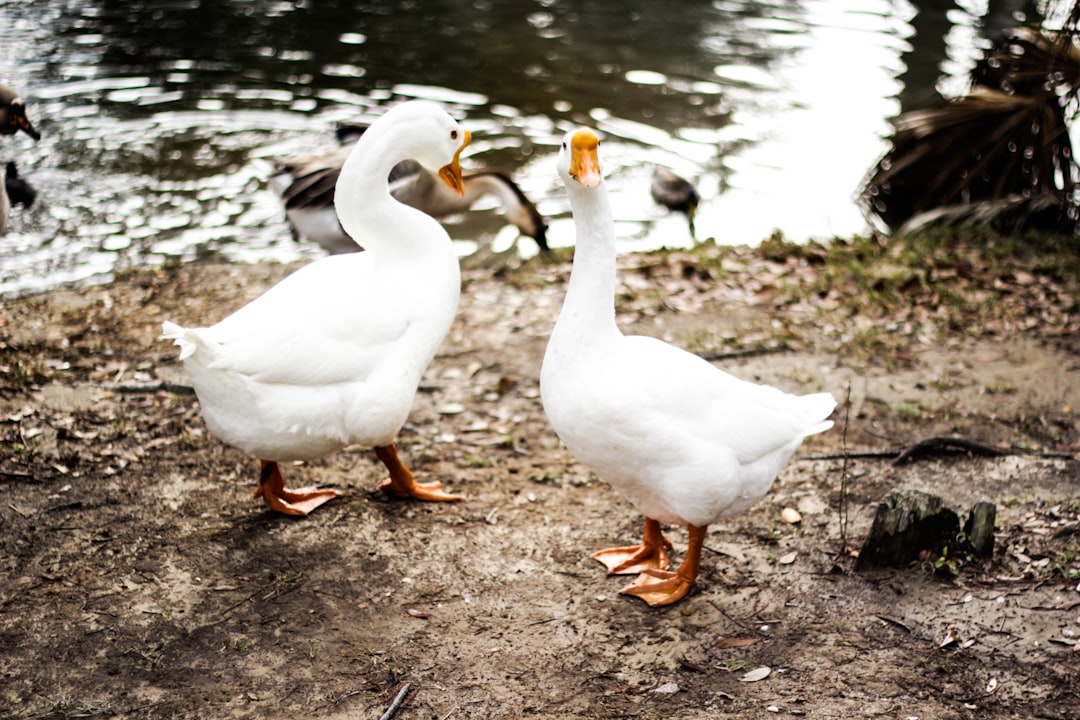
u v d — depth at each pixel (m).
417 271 4.22
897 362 5.74
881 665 3.44
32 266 7.18
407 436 5.11
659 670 3.46
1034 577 3.86
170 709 3.21
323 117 9.85
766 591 3.88
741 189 8.91
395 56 11.64
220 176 8.71
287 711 3.23
